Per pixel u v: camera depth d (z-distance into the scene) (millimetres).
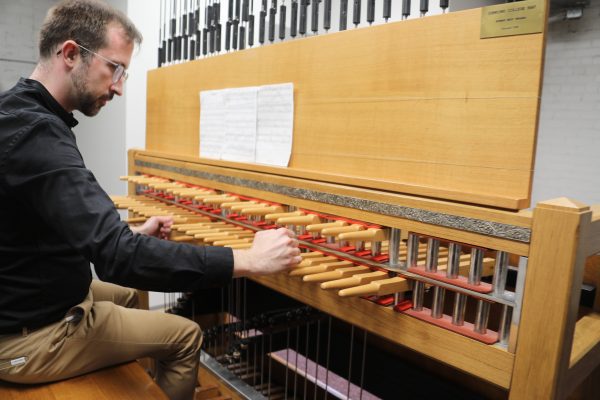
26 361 858
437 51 792
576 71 3434
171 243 810
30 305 875
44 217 792
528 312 653
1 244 853
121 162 2549
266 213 1033
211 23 1613
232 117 1293
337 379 1623
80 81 896
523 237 652
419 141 833
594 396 1155
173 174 1487
